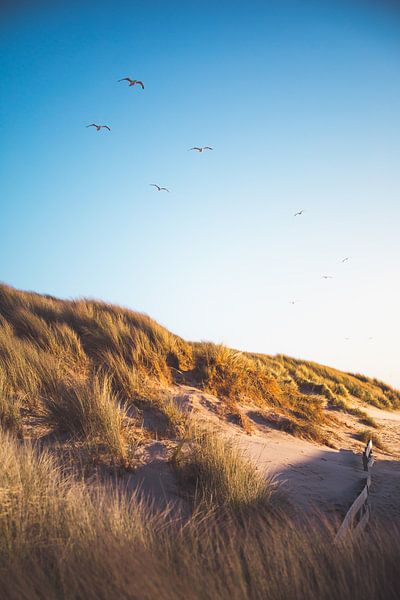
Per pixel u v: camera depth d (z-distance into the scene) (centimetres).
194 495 547
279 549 355
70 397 712
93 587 280
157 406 842
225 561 337
